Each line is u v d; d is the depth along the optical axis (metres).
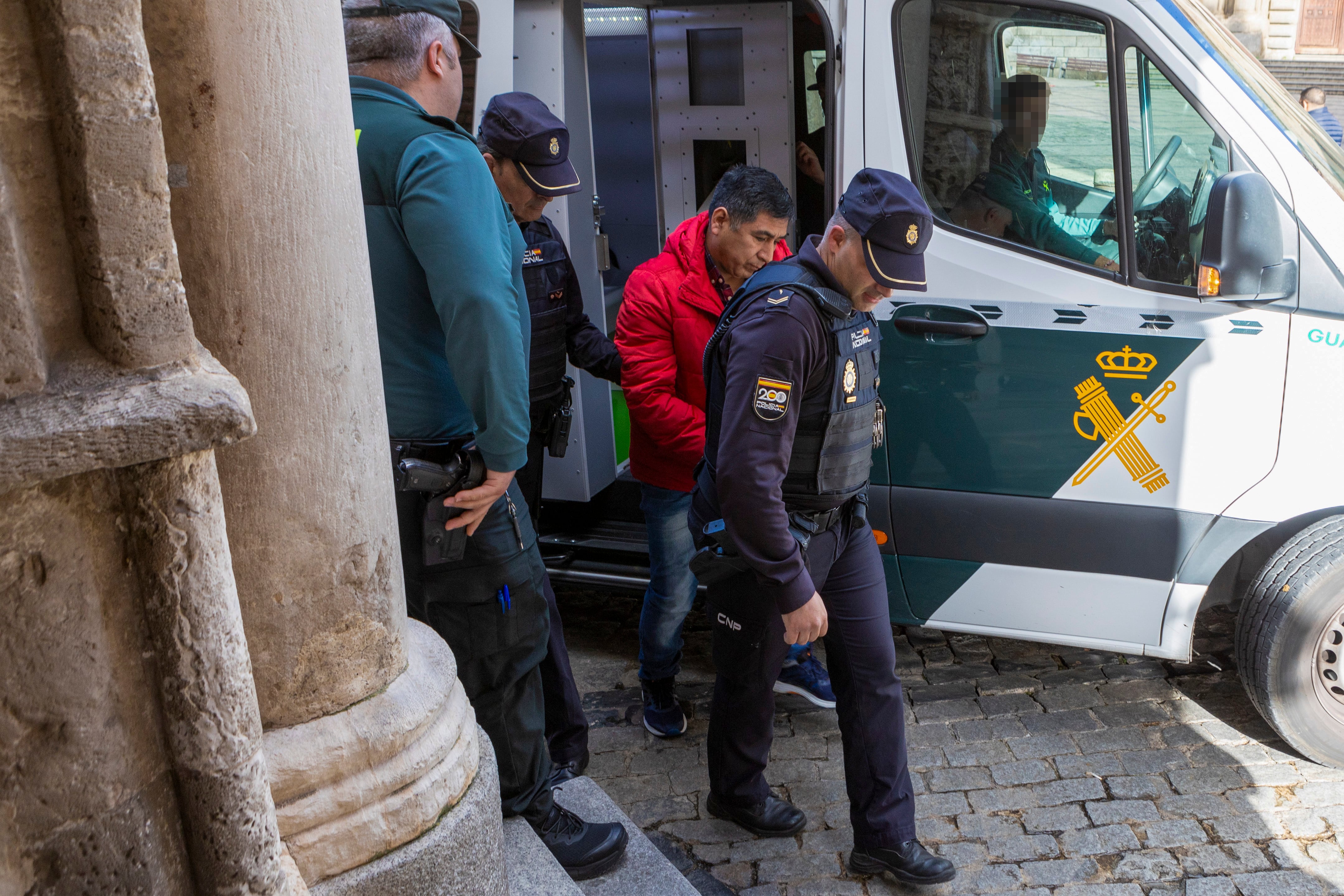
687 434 2.87
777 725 3.29
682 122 4.09
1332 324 2.73
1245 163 2.77
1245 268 2.59
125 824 1.10
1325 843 2.68
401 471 1.86
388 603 1.55
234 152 1.26
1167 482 2.93
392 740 1.51
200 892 1.18
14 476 0.93
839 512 2.42
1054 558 3.06
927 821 2.84
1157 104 2.83
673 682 3.25
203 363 1.07
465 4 3.32
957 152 3.01
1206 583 2.95
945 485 3.12
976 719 3.28
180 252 1.26
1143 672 3.48
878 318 3.09
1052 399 2.97
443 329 1.87
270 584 1.41
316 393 1.39
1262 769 2.98
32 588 1.00
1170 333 2.86
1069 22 2.85
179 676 1.09
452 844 1.56
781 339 2.16
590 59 4.32
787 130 3.91
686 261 2.86
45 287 0.98
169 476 1.03
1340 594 2.81
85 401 0.97
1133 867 2.63
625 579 3.51
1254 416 2.83
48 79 0.94
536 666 2.21
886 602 2.54
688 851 2.76
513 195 2.66
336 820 1.46
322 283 1.37
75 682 1.04
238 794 1.16
